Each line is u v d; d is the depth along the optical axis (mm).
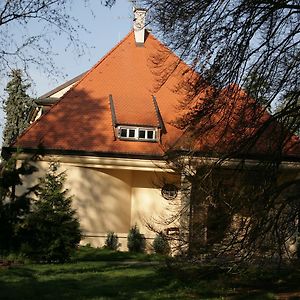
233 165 12477
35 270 14539
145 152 22406
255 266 13125
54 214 15617
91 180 22453
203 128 12805
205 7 12250
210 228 12461
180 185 13781
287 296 12570
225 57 12273
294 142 13266
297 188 12703
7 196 12180
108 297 11523
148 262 18391
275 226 12125
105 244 22250
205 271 13227
